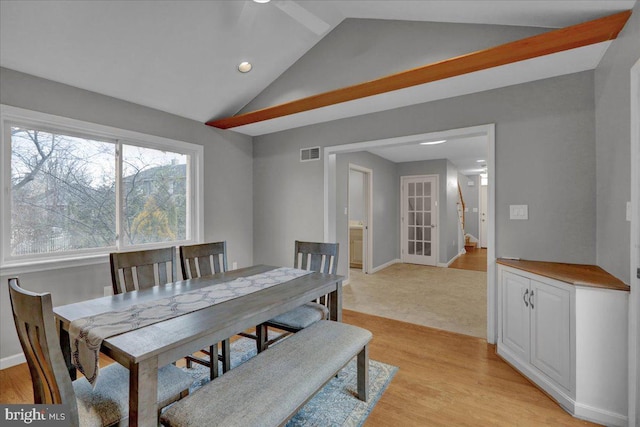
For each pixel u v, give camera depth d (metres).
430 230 6.84
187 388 1.47
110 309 1.63
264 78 3.48
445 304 4.01
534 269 2.23
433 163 6.80
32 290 2.57
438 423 1.79
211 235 3.99
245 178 4.42
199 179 3.84
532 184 2.61
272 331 3.16
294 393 1.32
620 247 1.91
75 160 2.86
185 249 2.50
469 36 2.46
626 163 1.83
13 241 2.50
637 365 1.67
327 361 1.57
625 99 1.84
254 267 2.75
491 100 2.79
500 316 2.59
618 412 1.76
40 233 2.64
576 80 2.45
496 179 2.77
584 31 1.92
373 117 3.46
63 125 2.71
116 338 1.29
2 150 2.41
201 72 3.08
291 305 1.87
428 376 2.28
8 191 2.46
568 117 2.47
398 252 7.24
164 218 3.56
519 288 2.34
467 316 3.55
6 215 2.45
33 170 2.60
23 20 2.10
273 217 4.32
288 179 4.17
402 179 7.18
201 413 1.18
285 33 2.98
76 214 2.86
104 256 2.97
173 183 3.65
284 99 3.49
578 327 1.85
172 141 3.55
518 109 2.67
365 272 5.97
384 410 1.90
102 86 2.86
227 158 4.18
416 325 3.28
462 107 2.93
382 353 2.65
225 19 2.62
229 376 1.42
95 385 1.34
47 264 2.62
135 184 3.30
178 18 2.46
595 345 1.81
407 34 2.72
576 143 2.44
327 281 2.23
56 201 2.73
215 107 3.67
